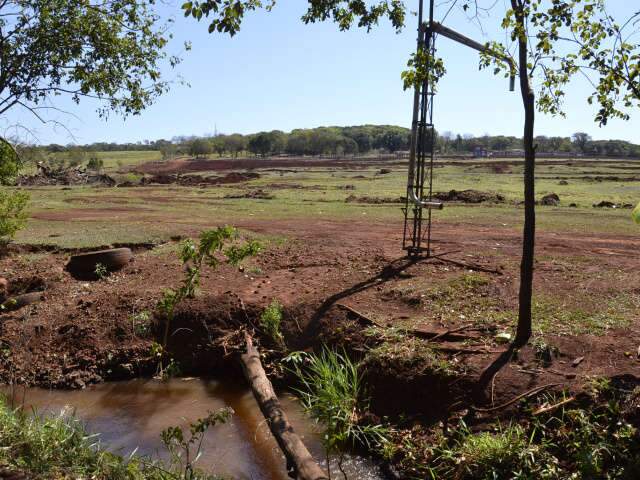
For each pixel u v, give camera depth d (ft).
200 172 199.41
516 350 21.03
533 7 18.47
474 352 21.57
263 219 57.88
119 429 22.52
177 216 61.46
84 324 29.84
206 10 16.42
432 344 22.53
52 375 27.48
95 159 231.30
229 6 16.40
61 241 42.09
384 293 28.89
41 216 62.23
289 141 396.98
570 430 17.28
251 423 22.85
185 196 90.68
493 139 459.32
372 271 32.91
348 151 390.21
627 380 18.43
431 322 24.93
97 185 123.95
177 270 35.32
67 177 132.16
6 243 39.75
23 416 19.01
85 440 18.39
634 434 16.46
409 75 21.04
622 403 17.54
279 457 20.12
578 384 18.69
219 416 17.93
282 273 34.22
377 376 21.85
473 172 161.79
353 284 30.86
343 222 54.65
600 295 26.78
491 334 22.99
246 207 70.74
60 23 28.73
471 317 24.98
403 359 21.67
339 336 25.59
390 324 25.16
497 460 16.75
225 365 27.71
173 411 24.17
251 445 21.01
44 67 29.14
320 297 29.12
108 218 59.67
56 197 89.81
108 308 30.76
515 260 34.17
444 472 17.60
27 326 30.04
